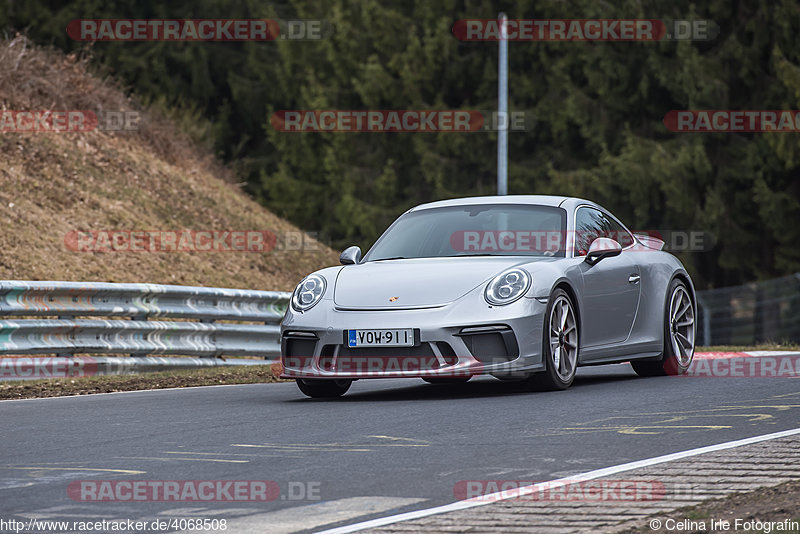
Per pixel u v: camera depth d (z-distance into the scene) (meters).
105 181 71.12
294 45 123.62
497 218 33.94
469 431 23.73
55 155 70.00
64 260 58.69
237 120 131.25
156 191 74.62
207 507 17.16
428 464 20.14
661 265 36.31
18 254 56.38
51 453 22.19
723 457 19.73
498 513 16.17
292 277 74.94
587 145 117.44
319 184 125.44
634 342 34.50
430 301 29.84
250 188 126.25
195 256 68.81
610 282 33.44
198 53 125.44
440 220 34.34
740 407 26.36
